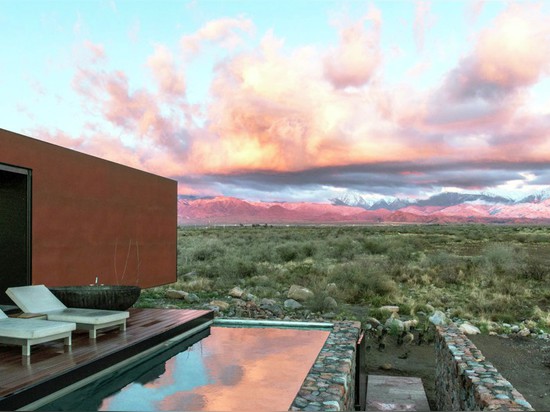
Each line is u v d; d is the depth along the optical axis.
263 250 21.95
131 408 3.31
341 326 5.54
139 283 10.09
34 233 6.97
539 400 5.27
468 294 11.67
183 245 27.41
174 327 5.49
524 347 7.42
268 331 6.26
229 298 11.06
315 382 3.42
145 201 10.38
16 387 3.15
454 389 4.20
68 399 3.46
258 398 3.58
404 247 24.77
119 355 4.30
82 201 8.13
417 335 8.23
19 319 4.38
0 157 6.28
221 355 4.95
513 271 14.87
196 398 3.56
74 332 5.09
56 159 7.48
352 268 14.14
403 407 4.95
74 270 7.89
